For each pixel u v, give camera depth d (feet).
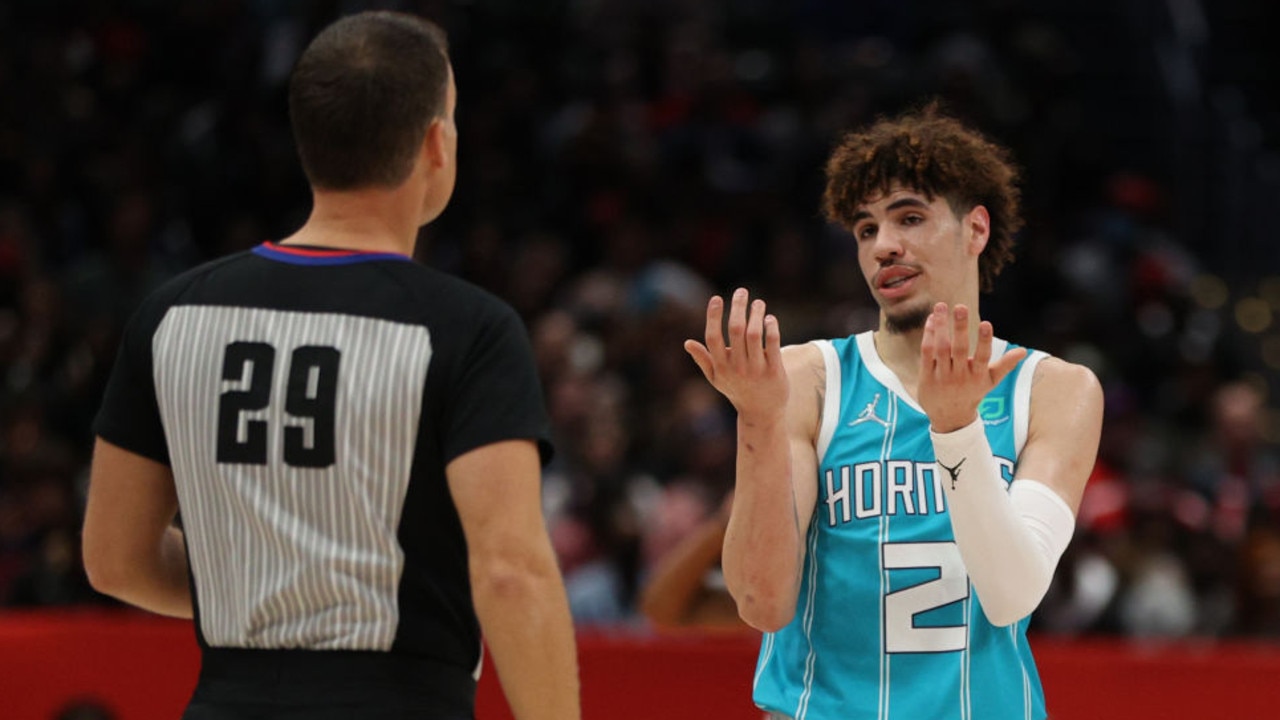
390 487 18.85
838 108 82.79
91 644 35.68
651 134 82.99
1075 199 86.99
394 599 18.75
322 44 19.95
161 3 89.86
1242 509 59.06
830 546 22.97
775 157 82.69
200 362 19.38
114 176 78.89
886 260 23.12
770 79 89.45
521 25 86.94
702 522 51.90
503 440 18.86
